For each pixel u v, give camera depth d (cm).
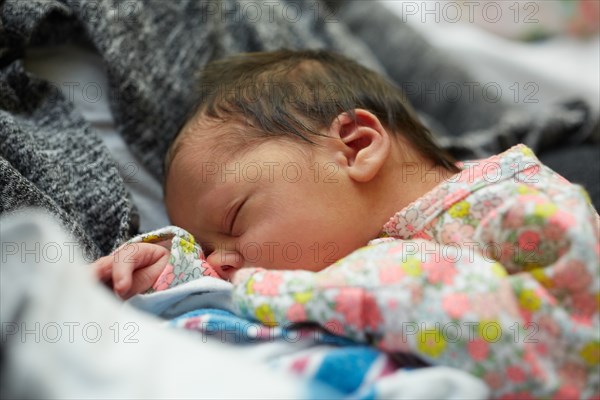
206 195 72
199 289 63
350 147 73
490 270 55
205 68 90
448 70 128
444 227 65
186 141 76
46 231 51
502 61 149
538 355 53
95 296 50
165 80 89
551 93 144
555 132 110
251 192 70
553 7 172
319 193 70
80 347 45
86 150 77
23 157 71
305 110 75
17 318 44
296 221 69
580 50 165
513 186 63
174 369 46
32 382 42
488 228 60
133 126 86
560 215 57
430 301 53
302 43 110
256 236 69
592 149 107
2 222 54
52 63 86
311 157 71
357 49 118
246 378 46
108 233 73
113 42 84
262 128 73
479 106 126
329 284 55
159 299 62
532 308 54
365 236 71
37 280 46
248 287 59
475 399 48
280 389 45
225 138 73
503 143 109
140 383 44
